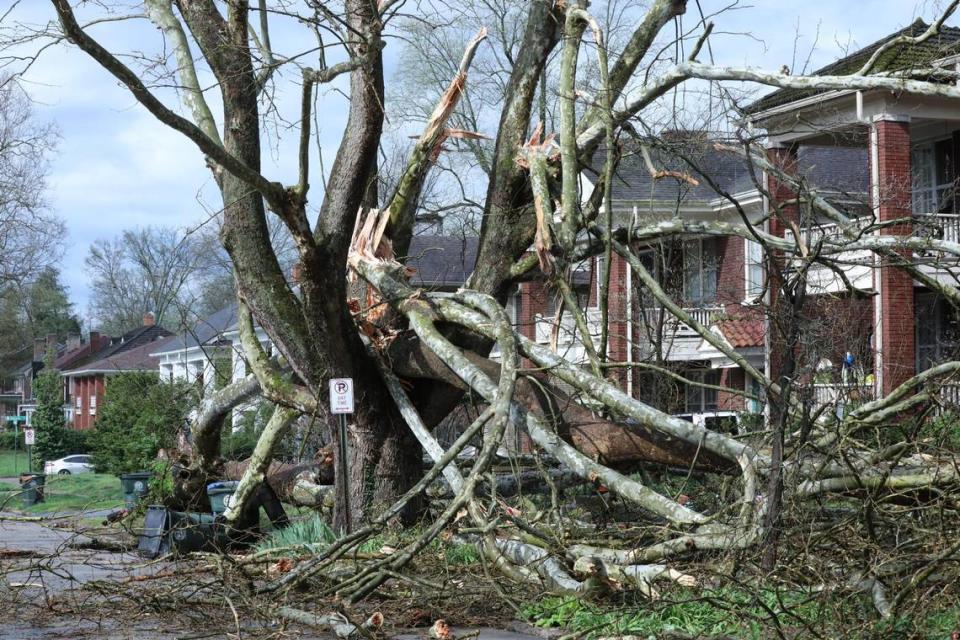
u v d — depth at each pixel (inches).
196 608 365.7
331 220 503.2
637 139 518.6
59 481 1244.5
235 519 589.6
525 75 559.2
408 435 543.8
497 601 363.6
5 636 333.7
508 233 559.2
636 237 535.8
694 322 494.0
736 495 408.8
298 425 720.3
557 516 411.8
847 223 522.3
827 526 357.1
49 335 3366.1
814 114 827.4
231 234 506.9
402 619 343.0
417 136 562.3
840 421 408.5
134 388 1285.7
